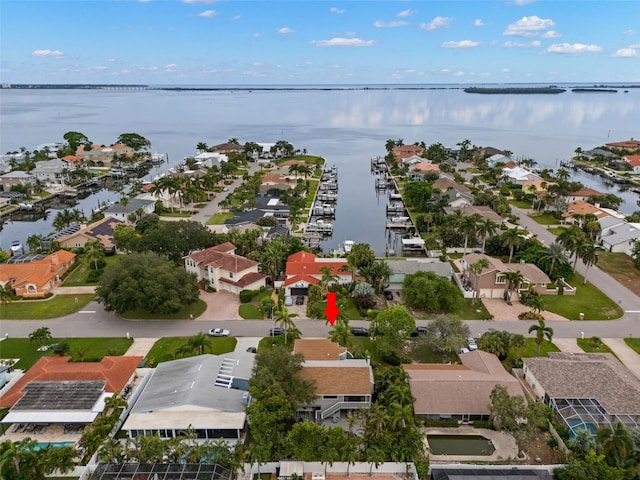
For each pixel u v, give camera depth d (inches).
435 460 2124.8
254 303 3651.6
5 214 6407.5
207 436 2209.6
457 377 2470.5
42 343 3065.9
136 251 4121.6
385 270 3735.2
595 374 2516.0
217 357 2672.2
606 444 1975.9
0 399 2402.8
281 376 2303.2
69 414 2290.8
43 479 1936.5
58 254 4286.4
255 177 7588.6
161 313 3432.6
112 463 1991.9
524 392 2447.1
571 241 3934.5
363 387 2396.7
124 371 2618.1
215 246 4256.9
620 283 4035.4
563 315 3464.6
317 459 2052.2
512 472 1982.0
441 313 3484.3
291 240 4672.7
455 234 4867.1
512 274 3506.4
